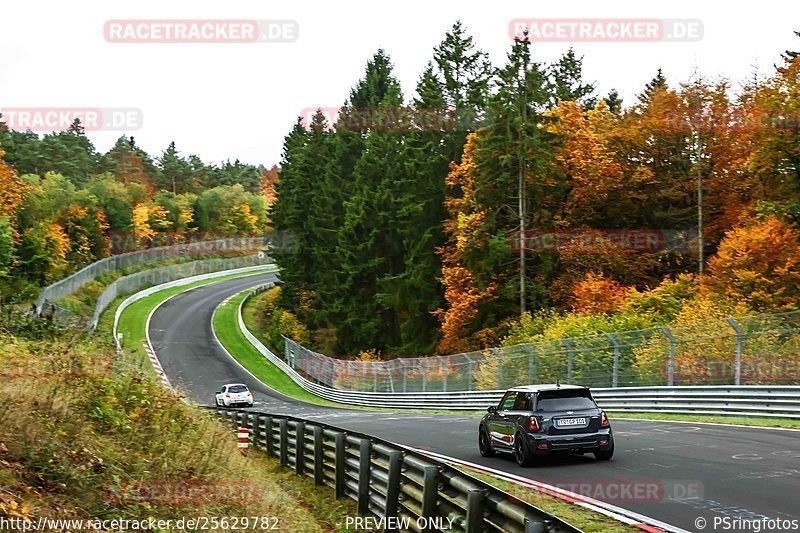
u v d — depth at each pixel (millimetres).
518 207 52188
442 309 56812
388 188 72750
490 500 7355
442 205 62719
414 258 62531
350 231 73688
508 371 36219
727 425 21750
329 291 78625
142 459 10992
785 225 40812
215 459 12656
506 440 16703
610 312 44062
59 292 75125
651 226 53531
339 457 13352
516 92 49906
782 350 25453
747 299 38062
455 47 66438
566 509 11281
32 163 130250
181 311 94625
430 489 8883
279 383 67125
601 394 30406
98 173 151875
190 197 149125
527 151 48312
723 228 50281
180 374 66625
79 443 10250
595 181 51312
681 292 42438
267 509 10867
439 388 42719
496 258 49062
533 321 45562
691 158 52594
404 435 23672
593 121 55719
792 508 10406
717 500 11164
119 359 16328
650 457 15820
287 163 106375
